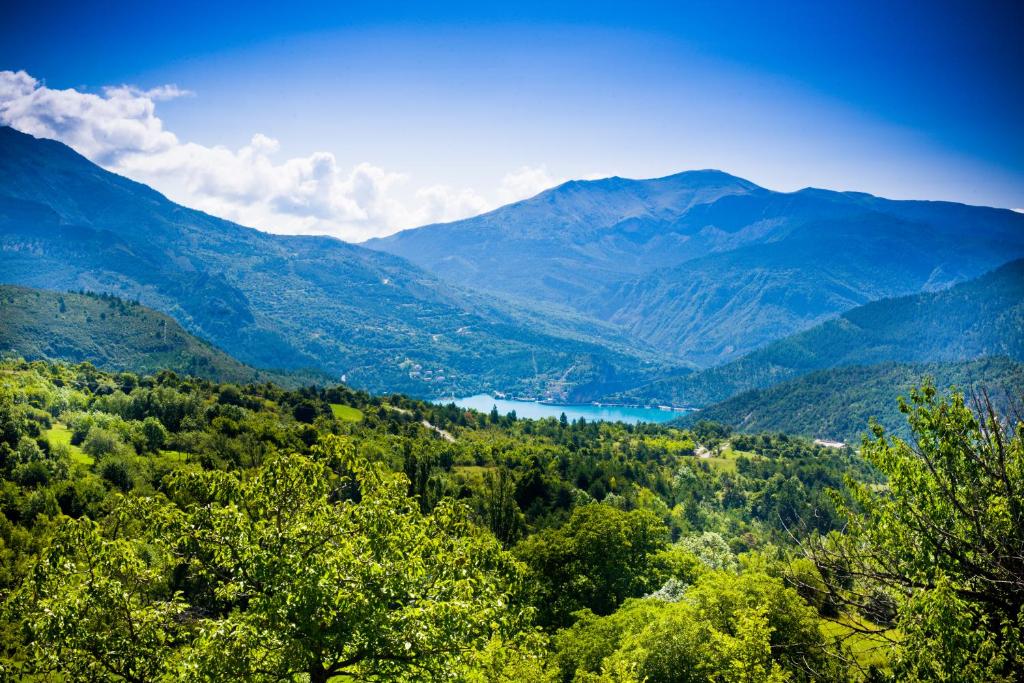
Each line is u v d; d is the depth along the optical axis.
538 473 103.56
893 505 17.09
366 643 15.54
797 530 18.91
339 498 20.33
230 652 14.56
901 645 16.11
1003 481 15.34
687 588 48.44
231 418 121.94
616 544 54.53
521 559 54.59
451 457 132.88
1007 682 13.47
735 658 26.86
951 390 17.38
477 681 20.25
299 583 14.78
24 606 16.09
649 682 34.38
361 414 167.12
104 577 16.03
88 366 154.75
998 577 14.77
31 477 75.38
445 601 16.47
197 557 17.09
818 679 19.27
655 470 158.25
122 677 16.09
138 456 93.50
